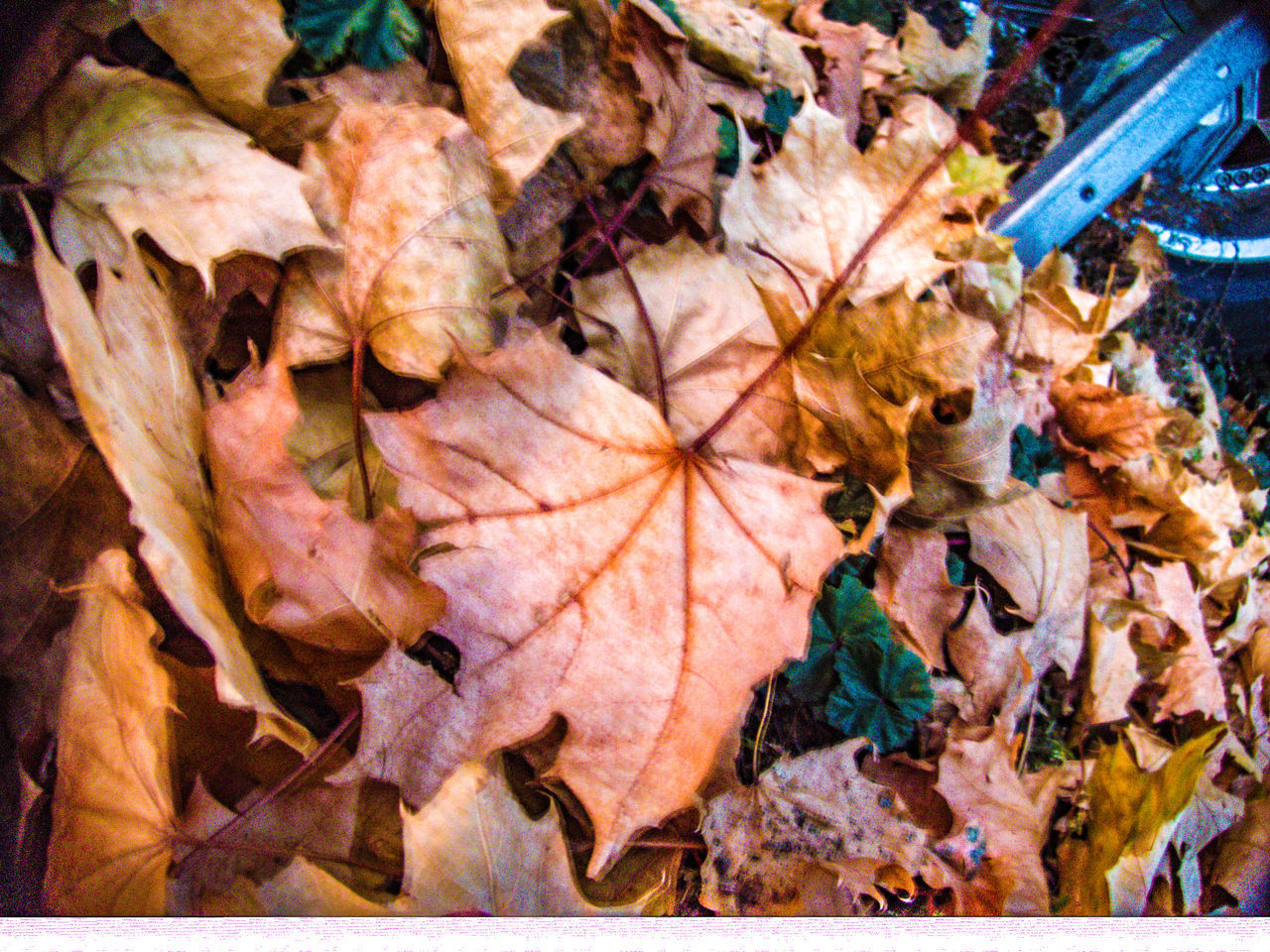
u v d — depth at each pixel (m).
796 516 0.35
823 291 0.43
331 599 0.33
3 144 0.35
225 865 0.33
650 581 0.34
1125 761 0.46
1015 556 0.45
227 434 0.33
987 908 0.41
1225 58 0.61
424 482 0.33
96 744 0.33
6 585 0.34
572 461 0.34
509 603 0.34
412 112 0.36
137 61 0.38
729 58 0.47
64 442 0.35
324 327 0.36
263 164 0.35
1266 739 0.55
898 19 0.58
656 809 0.34
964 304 0.49
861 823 0.39
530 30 0.38
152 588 0.35
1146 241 0.62
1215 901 0.50
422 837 0.33
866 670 0.41
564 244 0.42
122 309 0.33
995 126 0.61
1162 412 0.49
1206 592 0.54
